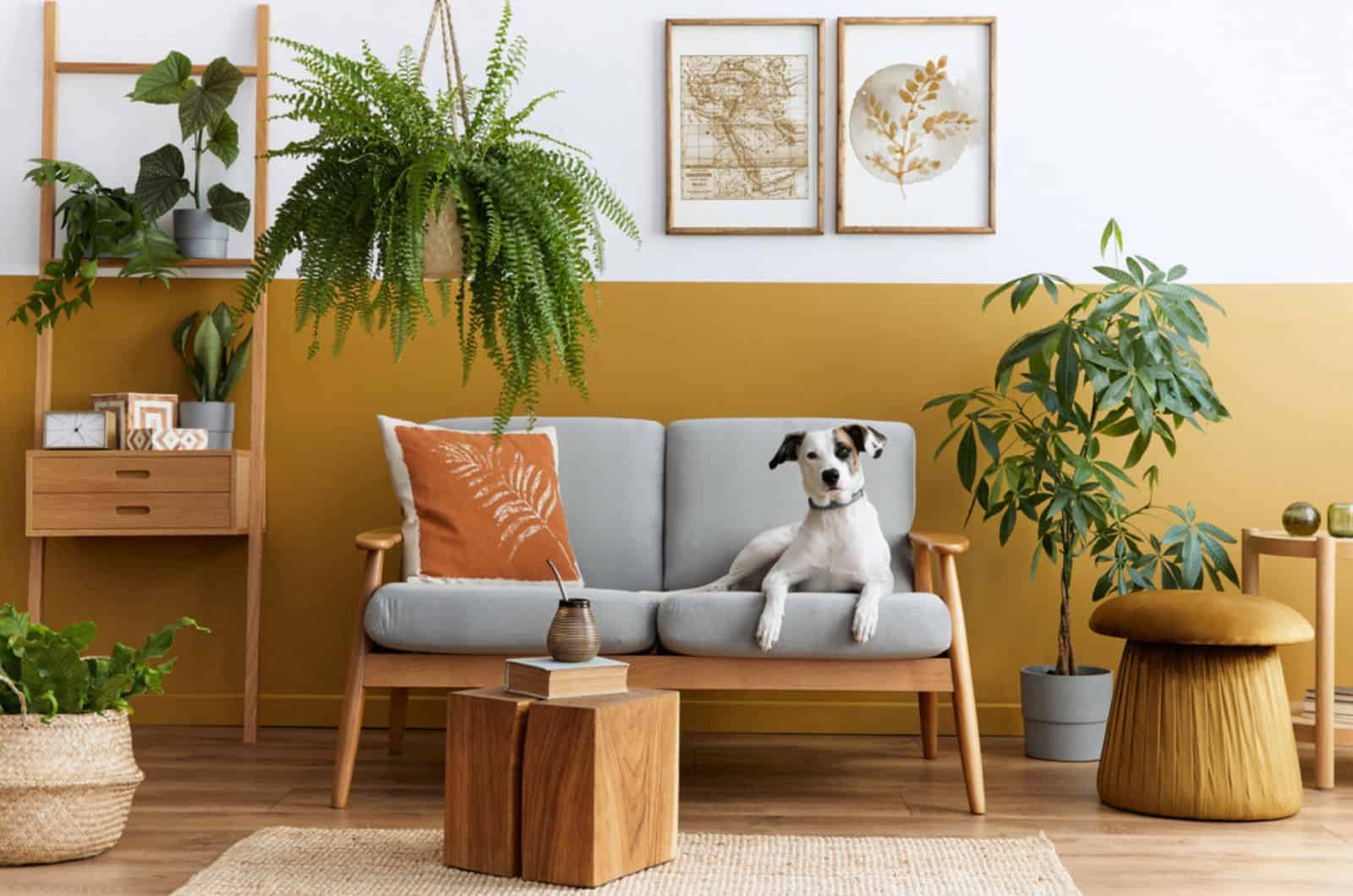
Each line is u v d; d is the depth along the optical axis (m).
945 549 2.73
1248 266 3.59
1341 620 3.54
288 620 3.61
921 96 3.62
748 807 2.74
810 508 2.90
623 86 3.64
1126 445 3.60
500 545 3.02
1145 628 2.65
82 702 2.33
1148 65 3.61
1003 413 3.39
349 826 2.55
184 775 3.01
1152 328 3.13
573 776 2.15
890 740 3.49
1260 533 3.30
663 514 3.37
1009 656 3.58
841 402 3.62
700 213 3.63
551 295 1.94
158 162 3.51
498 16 3.65
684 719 3.58
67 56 3.63
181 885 2.16
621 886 2.16
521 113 2.03
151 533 3.34
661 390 3.63
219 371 3.54
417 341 3.62
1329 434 3.57
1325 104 3.59
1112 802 2.74
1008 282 3.39
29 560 3.57
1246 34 3.60
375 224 1.92
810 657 2.62
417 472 3.06
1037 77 3.63
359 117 1.91
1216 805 2.62
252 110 3.62
